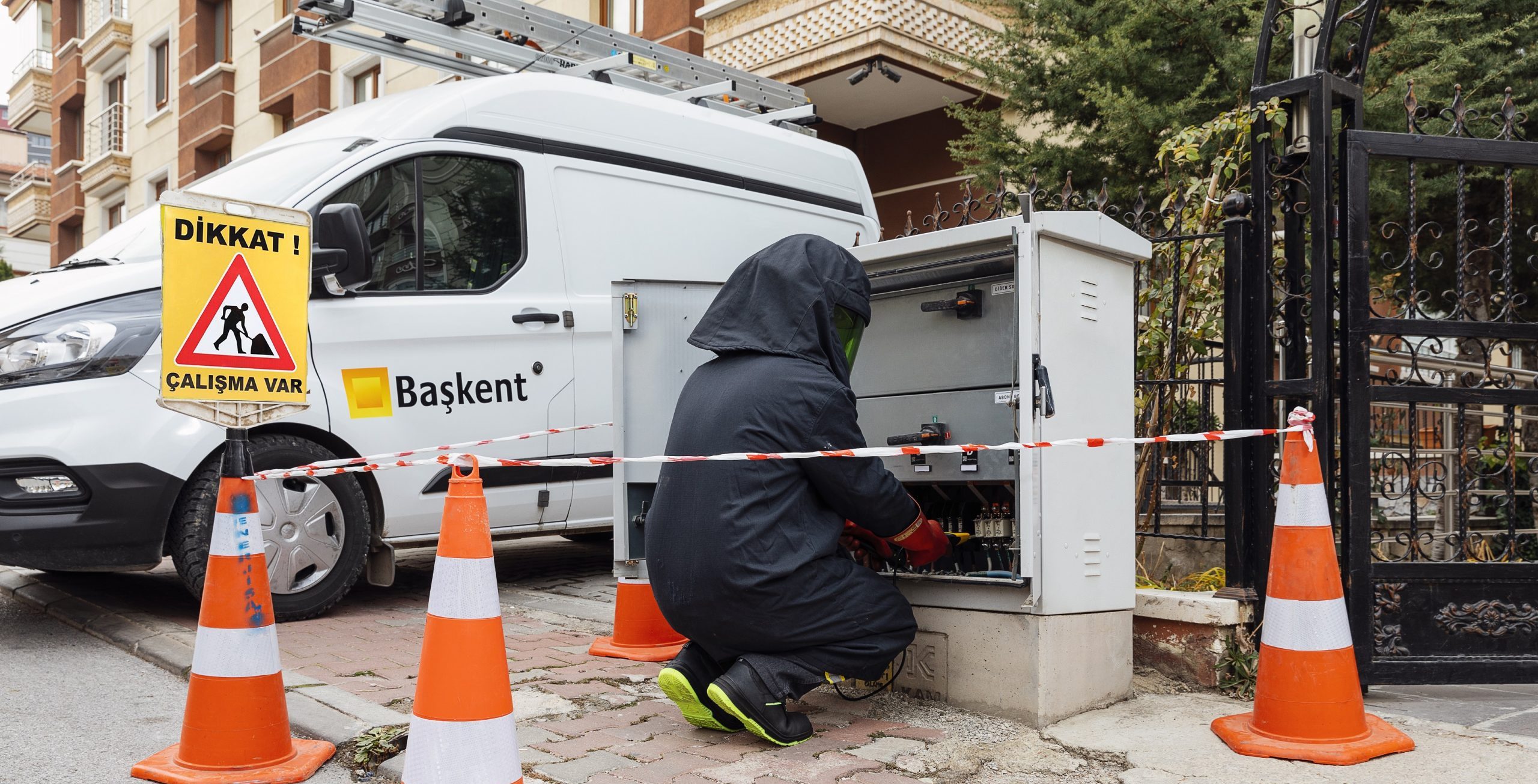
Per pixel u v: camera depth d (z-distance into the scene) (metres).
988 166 9.98
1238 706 3.41
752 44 11.87
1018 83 9.76
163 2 20.48
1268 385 3.68
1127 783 2.70
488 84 5.56
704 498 3.02
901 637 3.21
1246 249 3.78
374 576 5.17
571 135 5.79
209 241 2.96
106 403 4.35
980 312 3.45
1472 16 8.30
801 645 3.04
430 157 5.27
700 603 3.00
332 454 4.86
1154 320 4.66
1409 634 3.51
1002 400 3.34
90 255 5.16
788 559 2.97
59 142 24.94
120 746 3.20
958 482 3.50
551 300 5.57
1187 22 8.66
